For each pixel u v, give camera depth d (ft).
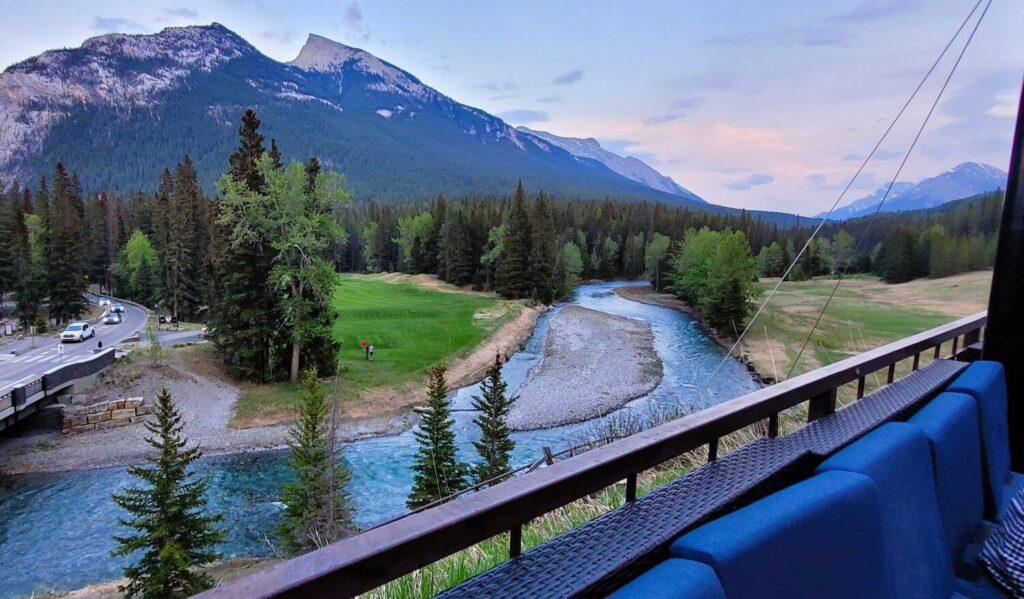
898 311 148.77
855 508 4.42
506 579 3.59
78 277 191.01
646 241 377.09
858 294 189.06
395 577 3.15
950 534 6.79
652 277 306.14
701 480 5.12
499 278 247.70
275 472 73.82
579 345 148.97
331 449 52.90
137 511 45.06
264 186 106.73
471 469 57.06
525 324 179.01
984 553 6.90
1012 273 10.70
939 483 6.59
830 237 202.08
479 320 176.65
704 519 4.36
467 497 3.76
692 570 3.21
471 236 278.87
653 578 3.17
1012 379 10.80
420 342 147.13
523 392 107.14
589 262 361.51
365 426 91.76
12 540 57.00
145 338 142.00
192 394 96.89
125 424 86.89
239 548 54.70
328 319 109.81
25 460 75.87
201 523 46.01
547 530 12.26
